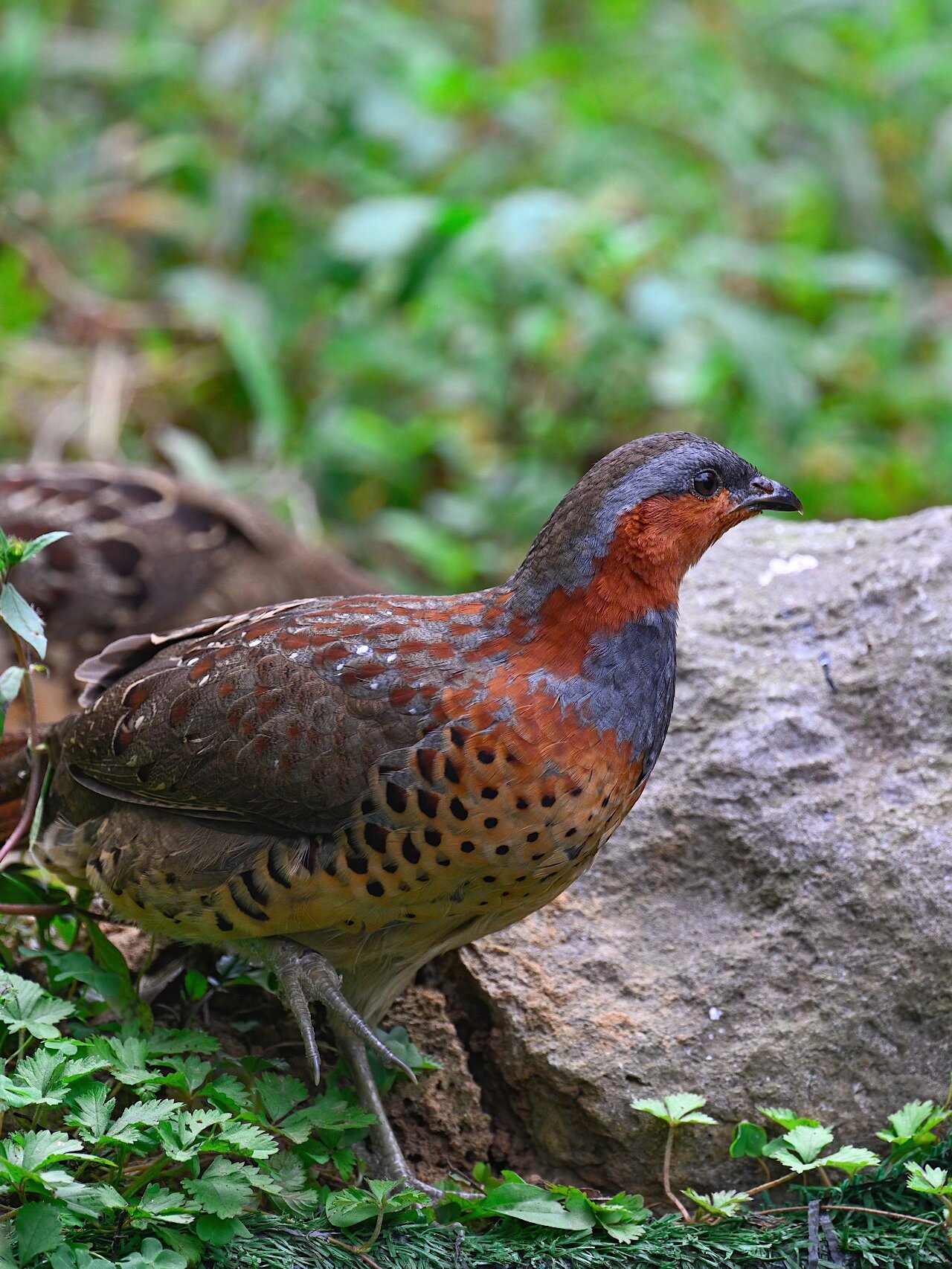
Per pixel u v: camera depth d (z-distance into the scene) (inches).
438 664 225.5
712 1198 227.8
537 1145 250.8
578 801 220.5
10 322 489.1
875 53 570.6
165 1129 205.2
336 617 236.7
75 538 374.3
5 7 551.8
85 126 539.5
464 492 471.5
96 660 253.8
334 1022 241.0
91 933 249.6
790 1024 247.1
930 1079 245.3
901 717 267.1
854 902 252.7
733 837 261.7
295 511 448.8
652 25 590.9
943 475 468.4
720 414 476.1
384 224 452.1
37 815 253.0
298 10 516.1
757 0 601.6
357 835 221.5
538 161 526.9
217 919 234.2
